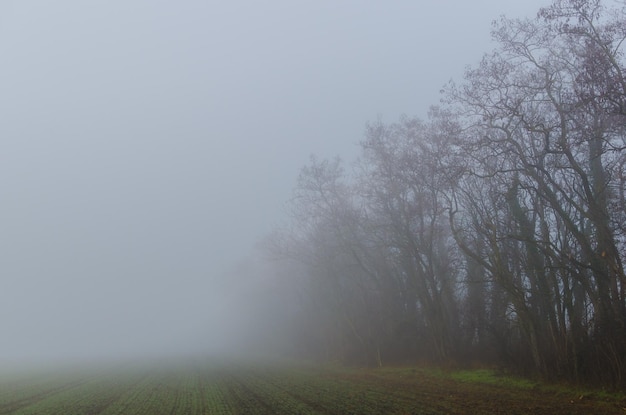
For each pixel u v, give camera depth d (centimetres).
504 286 3044
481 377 3041
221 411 2088
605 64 2236
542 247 2817
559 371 2722
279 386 3067
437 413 1825
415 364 4184
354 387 2883
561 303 2873
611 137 2550
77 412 2156
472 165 3111
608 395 2148
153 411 2142
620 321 2366
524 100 2762
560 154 2772
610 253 2444
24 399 2678
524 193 3212
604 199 2636
